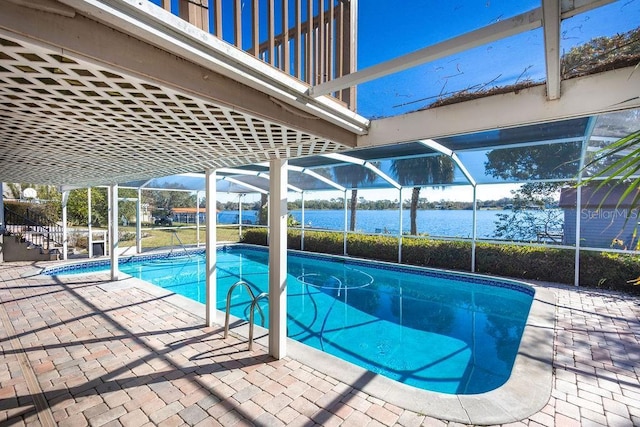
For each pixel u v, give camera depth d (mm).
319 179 10797
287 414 2854
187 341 4371
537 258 7945
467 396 3064
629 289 6684
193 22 1429
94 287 7090
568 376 3398
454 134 2572
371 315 6652
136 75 1373
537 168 7457
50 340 4387
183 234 16188
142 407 2957
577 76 2055
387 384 3311
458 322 6270
